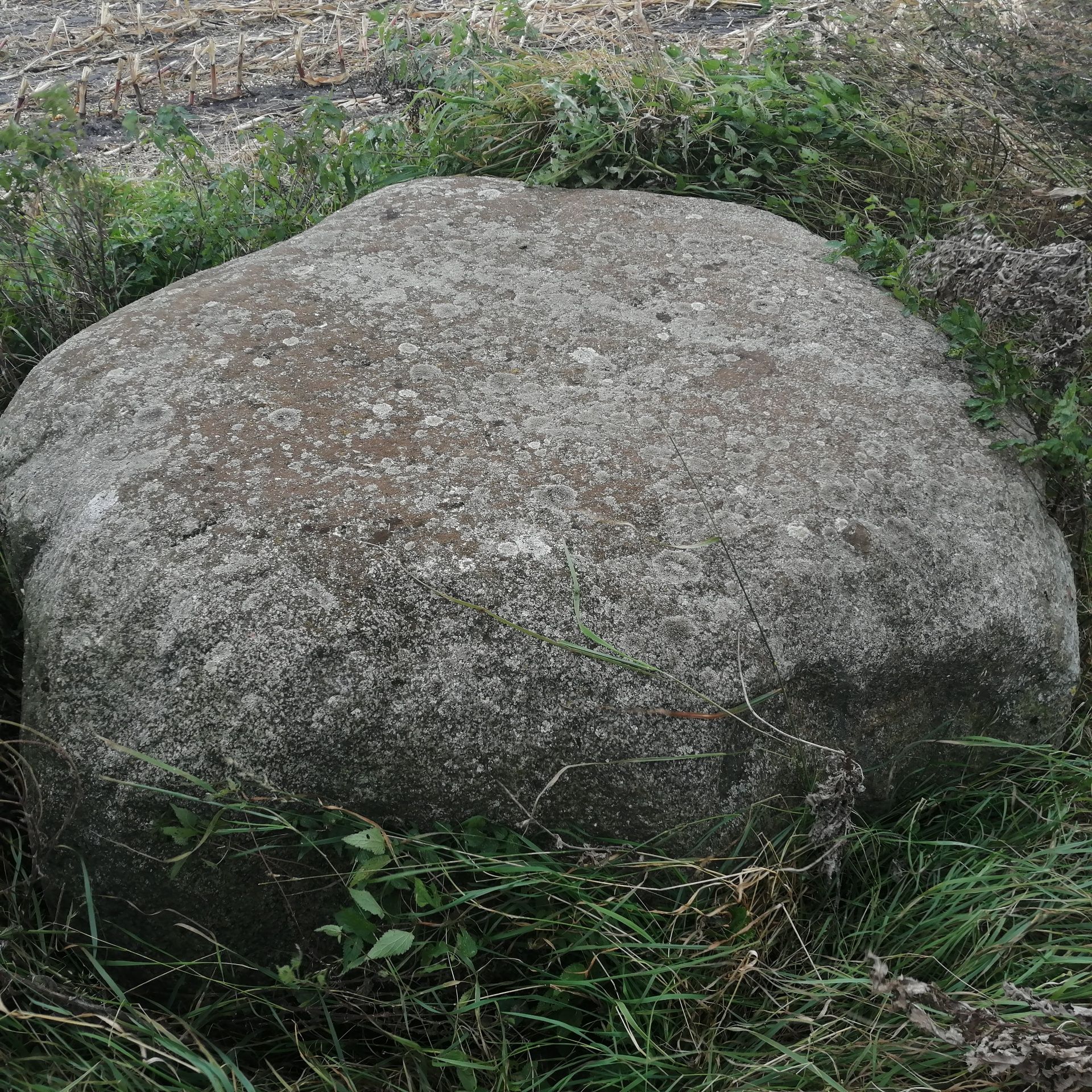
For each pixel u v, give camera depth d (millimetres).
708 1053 1735
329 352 2328
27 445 2203
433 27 6176
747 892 1876
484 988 1821
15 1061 1664
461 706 1799
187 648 1789
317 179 3668
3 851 1991
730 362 2449
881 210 3494
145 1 7617
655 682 1867
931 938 1906
